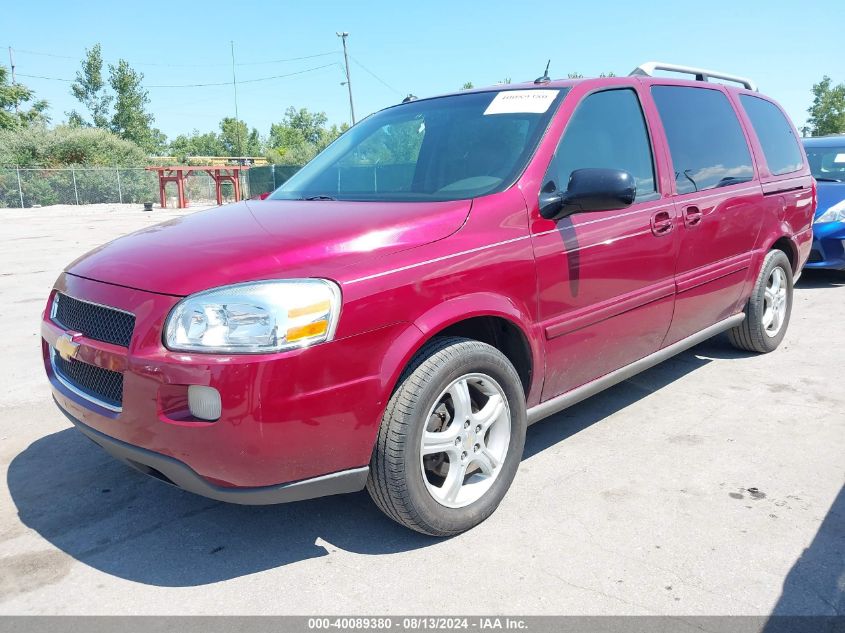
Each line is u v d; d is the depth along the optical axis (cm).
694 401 424
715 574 251
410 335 252
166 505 313
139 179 3956
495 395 288
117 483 336
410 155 353
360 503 312
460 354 265
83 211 3203
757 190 457
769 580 246
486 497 288
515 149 320
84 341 260
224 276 240
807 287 775
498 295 282
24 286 908
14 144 4316
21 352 574
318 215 294
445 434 271
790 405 414
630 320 354
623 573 253
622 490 314
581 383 343
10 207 3572
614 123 360
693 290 400
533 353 302
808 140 893
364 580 254
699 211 395
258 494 236
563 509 299
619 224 339
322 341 234
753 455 347
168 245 278
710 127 434
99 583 256
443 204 289
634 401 427
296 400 230
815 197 541
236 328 228
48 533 291
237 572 261
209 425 226
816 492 309
